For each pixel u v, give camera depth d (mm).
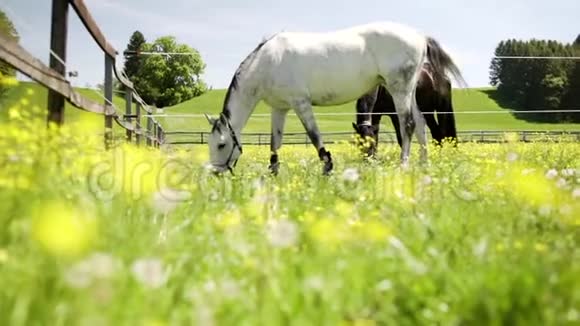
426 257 2150
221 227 2756
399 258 2051
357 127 11227
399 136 12031
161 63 94812
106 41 7695
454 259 2164
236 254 2105
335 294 1633
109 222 2266
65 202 2506
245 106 7930
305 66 7941
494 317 1453
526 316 1457
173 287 1664
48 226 1447
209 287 1614
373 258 2053
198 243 2301
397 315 1586
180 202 3285
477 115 88875
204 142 33312
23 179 2566
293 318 1464
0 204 2172
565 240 2611
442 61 8977
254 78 7871
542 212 3158
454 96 101062
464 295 1636
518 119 85438
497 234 2633
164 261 1937
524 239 2521
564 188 4016
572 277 1648
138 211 2783
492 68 112812
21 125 3621
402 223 2955
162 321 1386
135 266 1495
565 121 85625
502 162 6836
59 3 5203
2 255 1592
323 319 1466
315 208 3412
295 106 7941
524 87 101500
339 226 2457
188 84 96375
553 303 1491
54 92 5047
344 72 8086
